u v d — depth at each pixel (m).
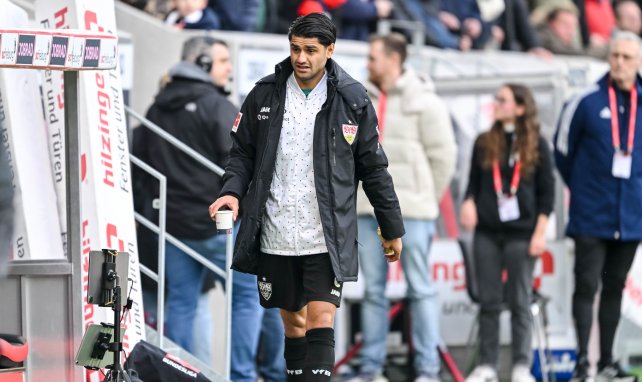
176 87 31.83
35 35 21.75
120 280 22.31
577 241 36.38
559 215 40.16
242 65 35.84
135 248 26.44
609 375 36.06
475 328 39.22
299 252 22.97
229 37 35.75
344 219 22.88
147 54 35.91
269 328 32.62
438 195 36.38
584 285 36.16
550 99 40.34
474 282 37.09
